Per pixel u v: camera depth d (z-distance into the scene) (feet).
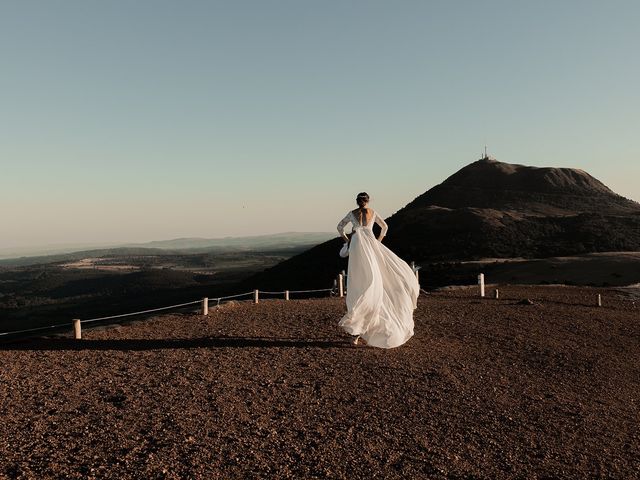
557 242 291.38
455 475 17.88
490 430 22.12
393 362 31.19
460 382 28.32
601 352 37.88
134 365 29.58
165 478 16.62
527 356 35.68
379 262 33.78
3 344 35.27
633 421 24.86
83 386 25.77
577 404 26.58
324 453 18.95
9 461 17.54
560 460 19.66
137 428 20.57
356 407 23.89
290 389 25.89
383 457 18.92
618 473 18.92
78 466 17.31
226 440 19.66
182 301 356.38
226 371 28.50
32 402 23.41
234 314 46.06
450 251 289.12
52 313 379.96
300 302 54.70
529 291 75.41
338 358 31.63
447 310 51.75
